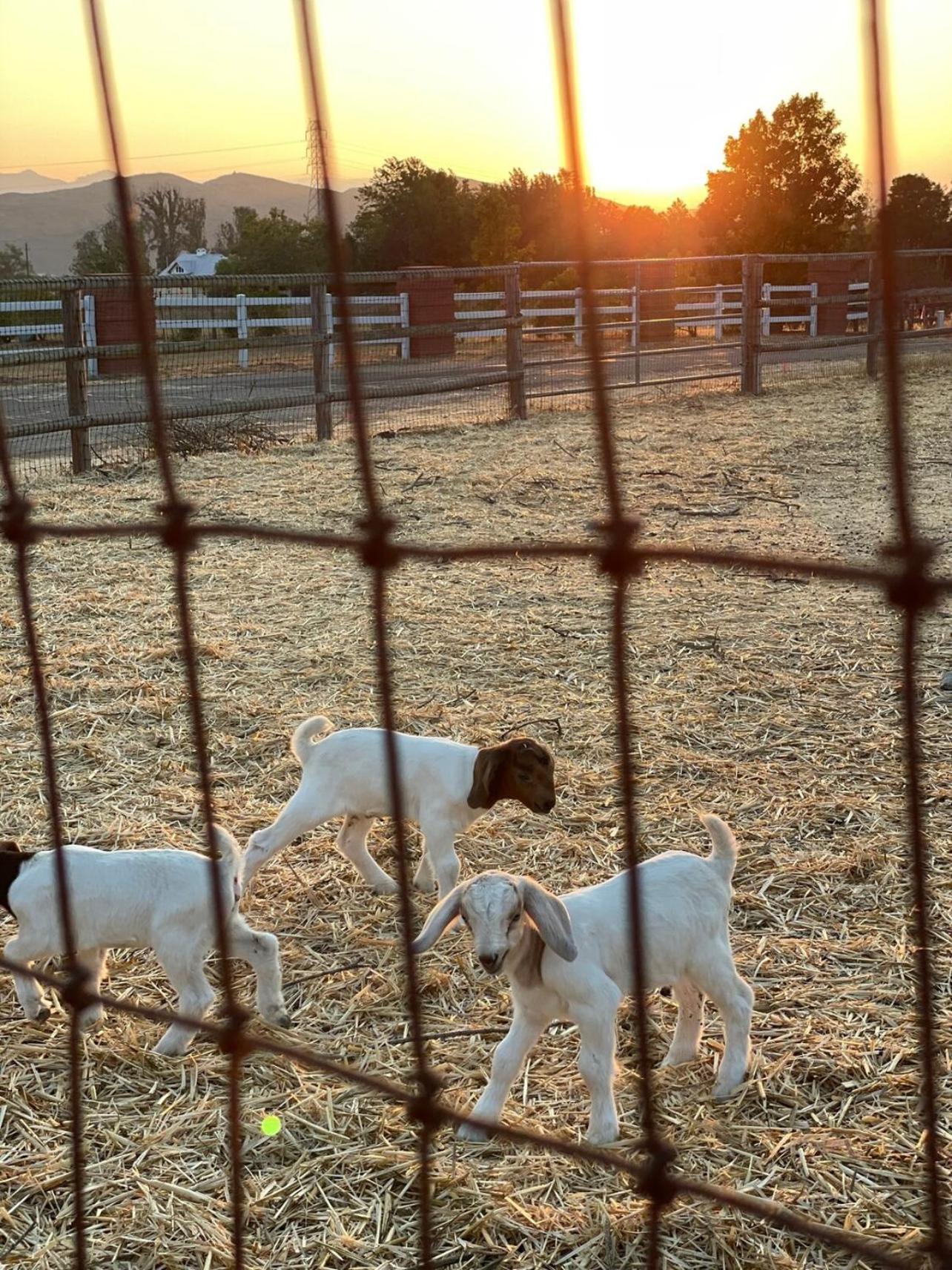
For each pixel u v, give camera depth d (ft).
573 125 4.61
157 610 26.99
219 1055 12.37
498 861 16.15
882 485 40.04
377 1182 10.55
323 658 23.80
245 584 29.04
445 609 26.96
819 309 97.86
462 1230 9.96
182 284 45.98
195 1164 10.80
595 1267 9.59
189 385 66.69
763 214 107.45
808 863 15.66
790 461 44.70
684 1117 11.22
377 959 14.08
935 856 15.70
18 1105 11.59
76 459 42.22
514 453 46.88
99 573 29.86
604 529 5.25
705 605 27.02
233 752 19.57
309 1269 9.66
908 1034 12.17
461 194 119.14
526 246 117.70
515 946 10.73
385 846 16.90
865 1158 10.53
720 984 11.51
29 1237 10.03
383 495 38.86
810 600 27.17
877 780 18.12
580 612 26.63
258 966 12.81
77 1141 7.01
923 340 85.61
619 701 5.40
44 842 16.48
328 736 15.65
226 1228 10.04
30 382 59.47
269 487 40.01
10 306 68.03
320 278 48.80
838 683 22.18
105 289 42.42
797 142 106.22
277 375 71.31
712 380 70.79
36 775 18.70
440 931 10.84
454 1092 11.64
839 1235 5.14
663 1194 5.50
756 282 64.34
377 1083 6.08
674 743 19.69
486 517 35.70
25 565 6.81
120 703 21.47
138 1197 10.41
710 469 43.09
